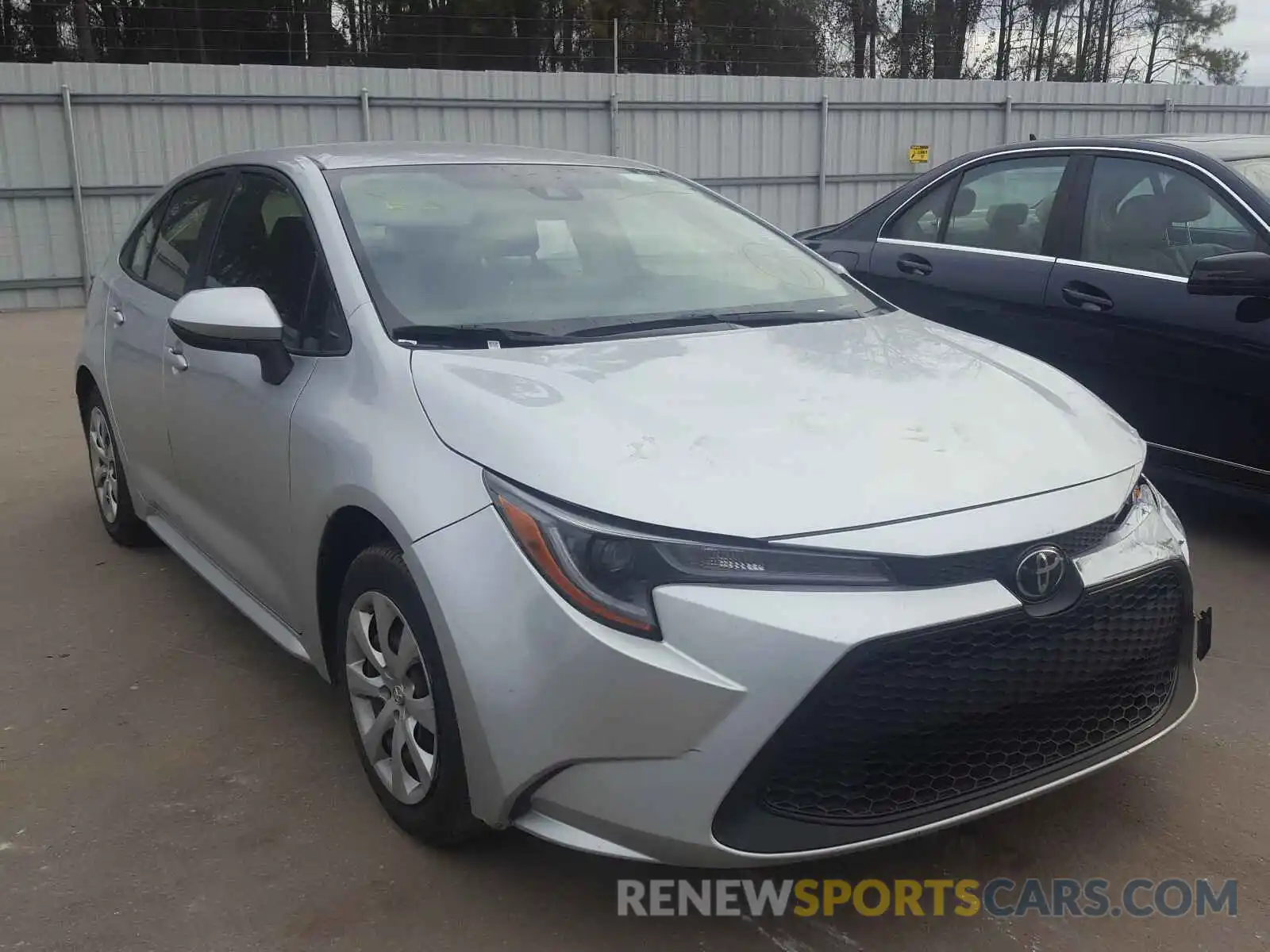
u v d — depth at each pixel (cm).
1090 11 4281
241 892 245
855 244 581
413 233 309
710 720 200
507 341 278
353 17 3572
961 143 1933
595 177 371
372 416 257
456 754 232
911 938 229
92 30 3262
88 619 398
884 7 3972
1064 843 260
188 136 1499
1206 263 407
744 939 229
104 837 266
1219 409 429
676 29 3662
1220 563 441
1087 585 223
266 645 376
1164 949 225
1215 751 300
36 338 1153
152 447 393
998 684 213
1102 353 466
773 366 273
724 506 208
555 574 209
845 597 203
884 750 207
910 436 236
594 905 240
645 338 289
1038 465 233
